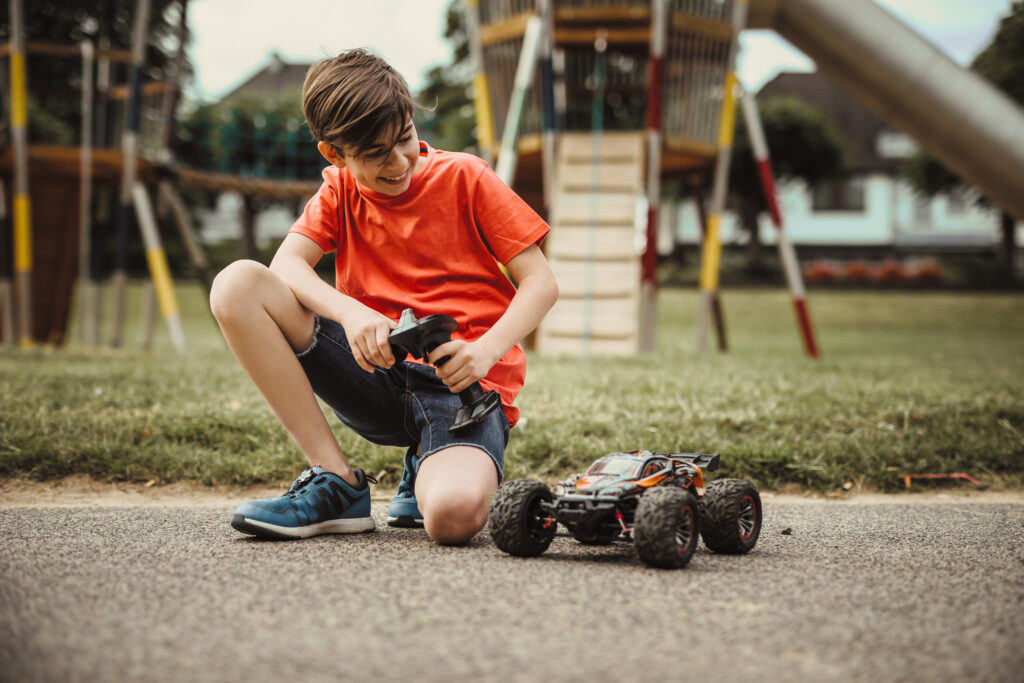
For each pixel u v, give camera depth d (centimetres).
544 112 845
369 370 211
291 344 225
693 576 185
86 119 912
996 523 258
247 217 2508
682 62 851
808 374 565
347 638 142
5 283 938
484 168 231
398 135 205
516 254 226
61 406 400
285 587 172
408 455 243
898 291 2238
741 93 870
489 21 891
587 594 169
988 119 814
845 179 3288
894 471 330
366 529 231
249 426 358
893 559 204
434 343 200
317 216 233
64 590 169
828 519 264
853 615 157
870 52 837
